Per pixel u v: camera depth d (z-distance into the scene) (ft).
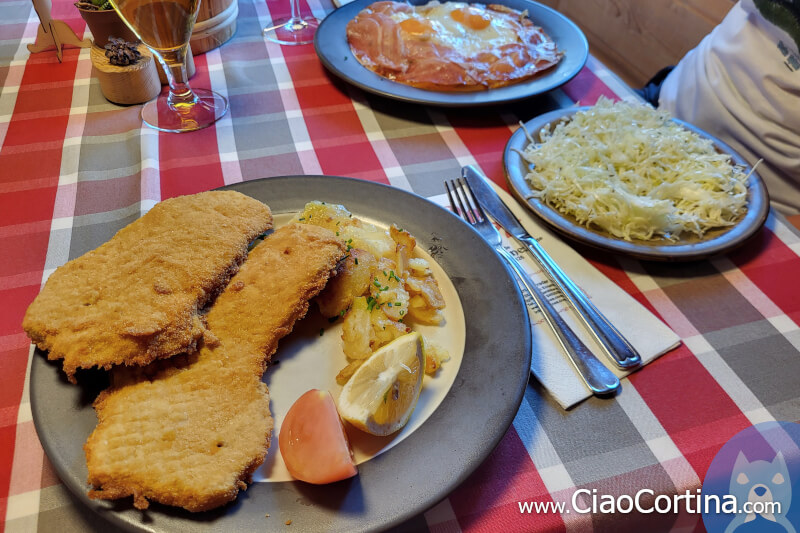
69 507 0.87
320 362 1.06
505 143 1.75
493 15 2.27
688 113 2.44
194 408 0.89
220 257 1.07
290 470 0.85
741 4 2.27
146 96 1.83
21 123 1.74
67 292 0.99
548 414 1.02
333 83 1.99
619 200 1.36
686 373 1.10
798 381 1.09
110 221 1.42
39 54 2.06
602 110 1.66
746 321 1.21
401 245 1.19
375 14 2.15
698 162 1.50
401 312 1.09
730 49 2.23
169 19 1.53
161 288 0.99
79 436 0.88
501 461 0.94
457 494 0.90
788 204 2.29
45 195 1.49
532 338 1.10
